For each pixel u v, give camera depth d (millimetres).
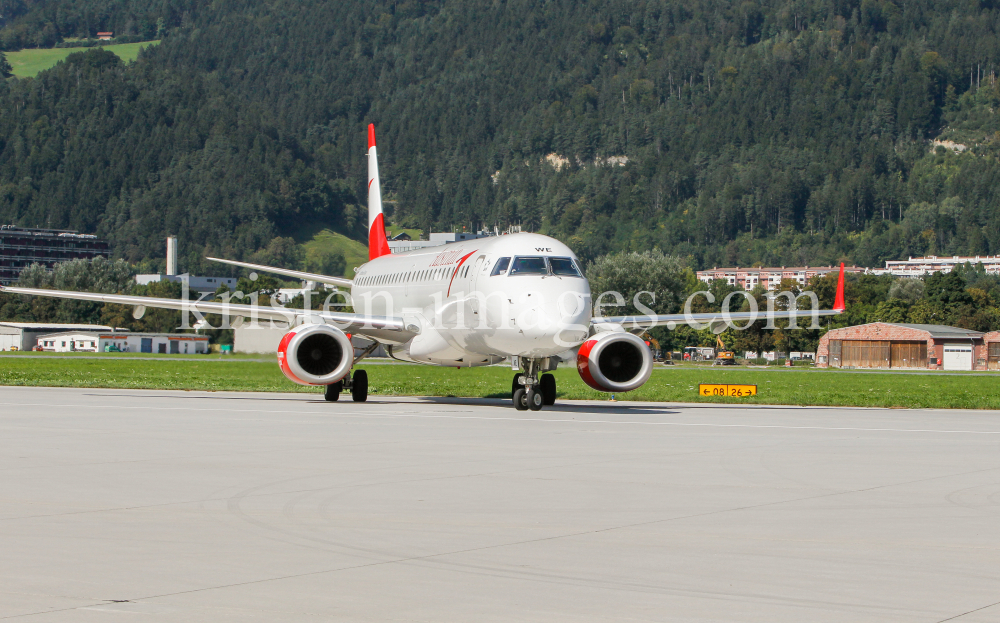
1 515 42375
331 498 46906
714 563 34812
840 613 29109
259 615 28484
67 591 30766
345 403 118438
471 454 64188
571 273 101500
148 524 40656
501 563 34594
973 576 33250
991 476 55875
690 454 65562
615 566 34312
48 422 86875
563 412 104875
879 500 47406
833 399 138375
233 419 91312
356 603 29703
